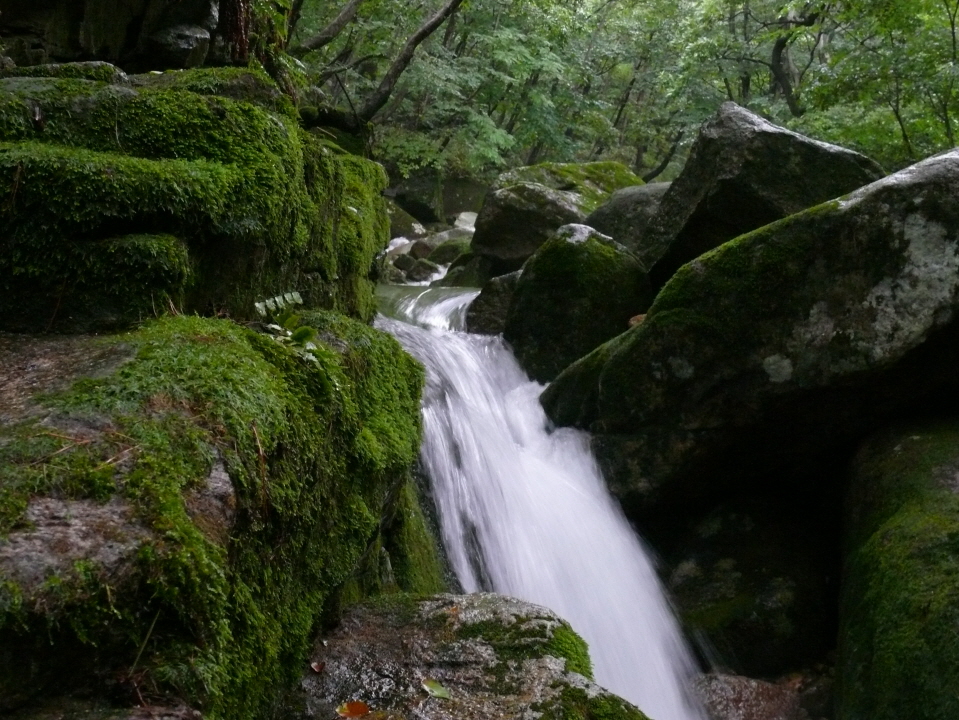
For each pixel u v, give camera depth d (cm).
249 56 478
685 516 501
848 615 373
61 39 390
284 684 211
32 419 164
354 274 438
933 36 1025
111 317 223
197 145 265
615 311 634
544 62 1788
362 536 250
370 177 575
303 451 208
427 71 1470
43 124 252
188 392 182
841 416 440
